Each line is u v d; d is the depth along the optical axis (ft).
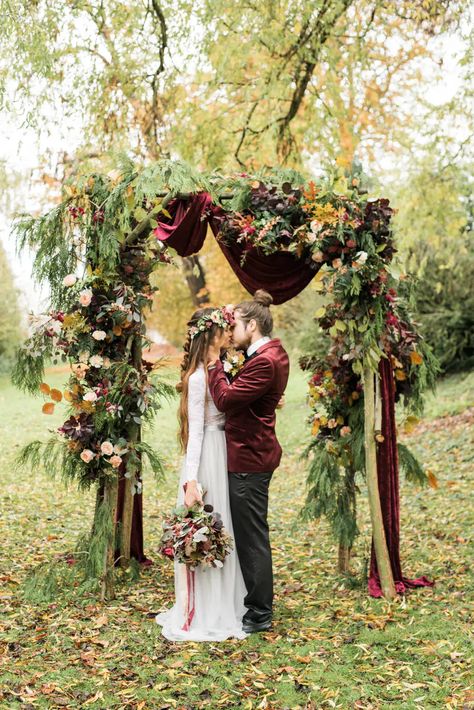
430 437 32.65
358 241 13.26
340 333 14.11
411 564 16.37
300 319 54.80
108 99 25.17
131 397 13.85
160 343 86.58
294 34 25.76
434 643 11.48
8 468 29.86
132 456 13.89
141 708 9.33
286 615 13.10
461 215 31.83
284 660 10.94
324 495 15.38
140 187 12.52
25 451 14.03
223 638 11.78
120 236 13.25
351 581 14.92
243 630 12.09
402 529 19.83
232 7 24.97
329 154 27.91
